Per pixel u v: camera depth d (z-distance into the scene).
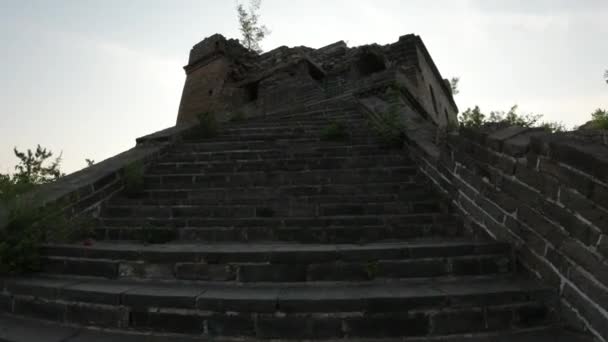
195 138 10.20
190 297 3.56
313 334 3.35
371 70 17.88
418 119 9.41
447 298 3.49
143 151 8.66
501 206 4.69
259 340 3.37
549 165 3.91
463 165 5.62
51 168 6.19
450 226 5.42
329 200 6.37
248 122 12.28
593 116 4.90
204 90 22.38
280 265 4.14
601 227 3.24
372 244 4.96
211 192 6.87
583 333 3.33
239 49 23.69
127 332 3.58
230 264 4.20
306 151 8.30
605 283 3.14
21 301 4.09
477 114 6.58
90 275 4.45
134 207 6.42
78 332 3.59
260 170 7.74
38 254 4.72
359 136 9.27
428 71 19.80
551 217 3.85
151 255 4.34
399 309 3.43
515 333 3.44
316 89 16.75
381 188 6.68
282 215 6.09
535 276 4.05
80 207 6.08
